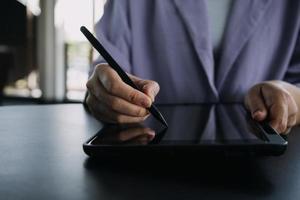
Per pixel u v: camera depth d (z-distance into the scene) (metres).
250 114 0.45
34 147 0.36
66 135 0.42
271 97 0.43
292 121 0.44
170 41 0.69
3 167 0.30
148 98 0.43
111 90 0.44
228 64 0.67
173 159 0.31
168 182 0.26
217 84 0.68
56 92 3.30
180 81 0.70
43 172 0.28
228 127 0.38
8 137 0.41
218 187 0.25
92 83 0.49
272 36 0.69
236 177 0.27
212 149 0.29
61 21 3.24
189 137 0.33
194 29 0.66
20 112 0.59
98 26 0.72
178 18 0.69
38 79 3.34
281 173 0.28
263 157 0.31
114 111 0.44
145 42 0.72
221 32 0.70
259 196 0.23
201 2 0.67
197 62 0.68
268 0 0.67
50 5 3.22
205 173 0.28
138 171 0.28
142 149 0.30
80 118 0.53
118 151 0.30
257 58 0.68
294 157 0.32
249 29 0.66
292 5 0.69
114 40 0.71
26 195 0.24
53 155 0.33
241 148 0.29
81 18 2.36
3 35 3.03
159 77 0.72
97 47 0.45
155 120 0.44
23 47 3.19
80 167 0.29
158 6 0.70
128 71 0.69
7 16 3.03
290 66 0.70
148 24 0.72
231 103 0.61
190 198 0.23
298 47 0.70
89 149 0.30
